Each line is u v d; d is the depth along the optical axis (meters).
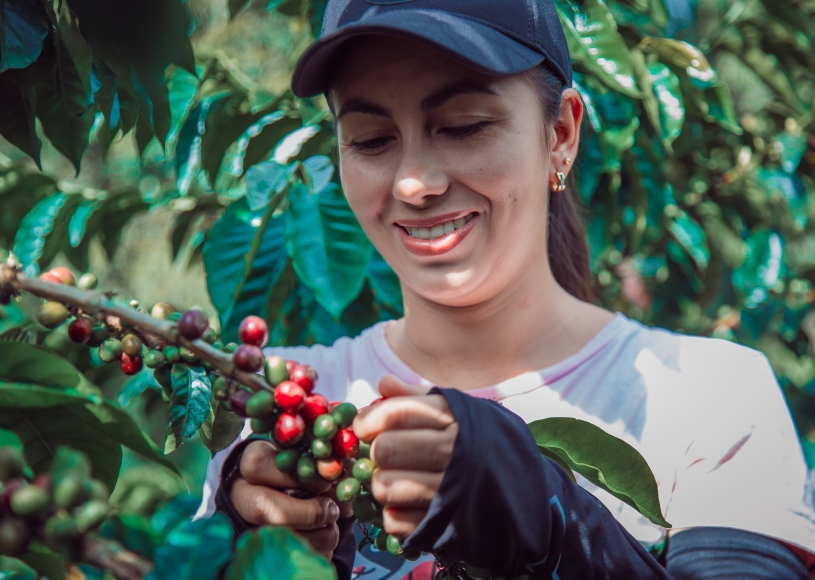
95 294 0.74
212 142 1.86
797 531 1.03
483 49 1.00
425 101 1.02
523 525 0.76
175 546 0.56
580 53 1.68
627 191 2.21
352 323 1.76
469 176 1.04
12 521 0.55
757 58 2.52
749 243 2.55
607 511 0.88
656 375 1.17
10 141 1.04
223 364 0.76
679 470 1.10
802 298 2.87
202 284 4.48
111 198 2.01
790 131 2.61
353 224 1.54
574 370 1.18
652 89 1.83
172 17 0.86
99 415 0.71
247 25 4.29
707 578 0.98
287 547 0.55
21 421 0.74
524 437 0.79
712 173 2.61
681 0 2.29
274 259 1.68
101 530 0.60
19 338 0.79
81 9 0.86
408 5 1.08
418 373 1.26
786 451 1.10
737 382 1.15
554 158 1.23
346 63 1.05
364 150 1.11
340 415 0.77
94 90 1.02
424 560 1.09
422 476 0.76
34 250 1.88
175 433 0.78
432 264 1.09
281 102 1.88
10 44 0.88
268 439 0.89
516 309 1.20
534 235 1.15
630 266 2.74
